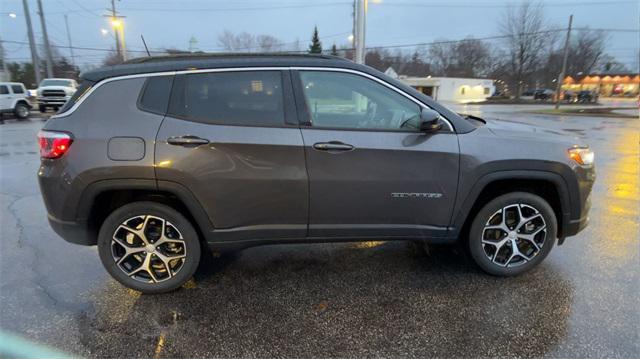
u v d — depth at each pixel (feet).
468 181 9.77
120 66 9.46
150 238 9.82
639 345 7.97
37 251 12.49
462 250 12.23
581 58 209.97
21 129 50.47
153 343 8.16
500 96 203.00
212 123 9.16
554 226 10.53
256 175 9.27
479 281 10.59
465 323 8.79
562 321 8.78
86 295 9.93
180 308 9.40
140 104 9.16
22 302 9.57
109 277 10.85
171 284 9.88
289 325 8.78
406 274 11.03
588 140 41.98
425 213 9.94
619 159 30.04
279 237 9.87
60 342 8.14
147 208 9.53
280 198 9.47
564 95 171.32
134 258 9.96
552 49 166.50
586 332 8.39
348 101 9.59
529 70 167.94
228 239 9.71
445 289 10.21
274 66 9.45
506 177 9.87
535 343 8.10
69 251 12.48
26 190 20.13
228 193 9.30
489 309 9.29
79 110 9.17
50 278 10.77
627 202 18.06
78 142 8.96
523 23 162.30
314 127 9.37
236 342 8.21
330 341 8.25
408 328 8.65
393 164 9.50
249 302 9.68
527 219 10.51
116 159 8.92
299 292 10.13
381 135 9.49
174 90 9.21
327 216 9.74
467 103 160.15
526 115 87.66
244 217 9.57
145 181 9.04
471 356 7.79
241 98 9.32
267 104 9.36
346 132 9.41
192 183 9.11
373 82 9.62
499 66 227.40
